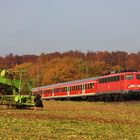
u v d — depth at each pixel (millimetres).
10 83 41938
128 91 61188
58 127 24125
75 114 36188
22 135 20000
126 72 62312
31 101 41531
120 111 43000
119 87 63156
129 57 190500
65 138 19688
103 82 69375
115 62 197375
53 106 52094
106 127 25328
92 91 73250
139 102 59344
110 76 66562
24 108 41781
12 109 39969
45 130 22516
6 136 19359
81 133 21828
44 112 36875
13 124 24797
